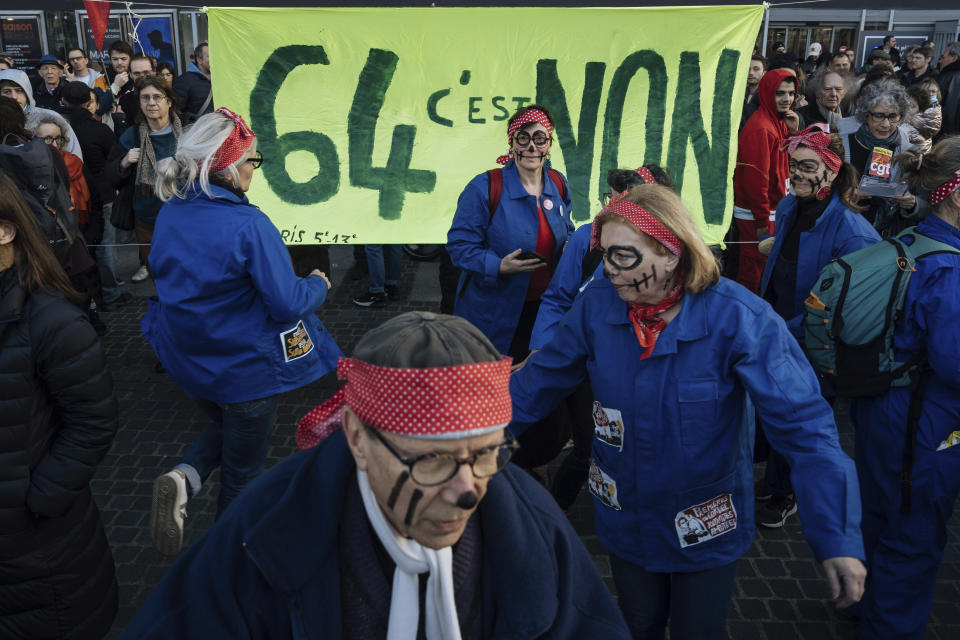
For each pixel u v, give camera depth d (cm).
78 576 256
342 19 466
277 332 301
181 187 288
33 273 229
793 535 382
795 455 191
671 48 475
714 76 479
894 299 259
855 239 338
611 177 307
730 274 598
